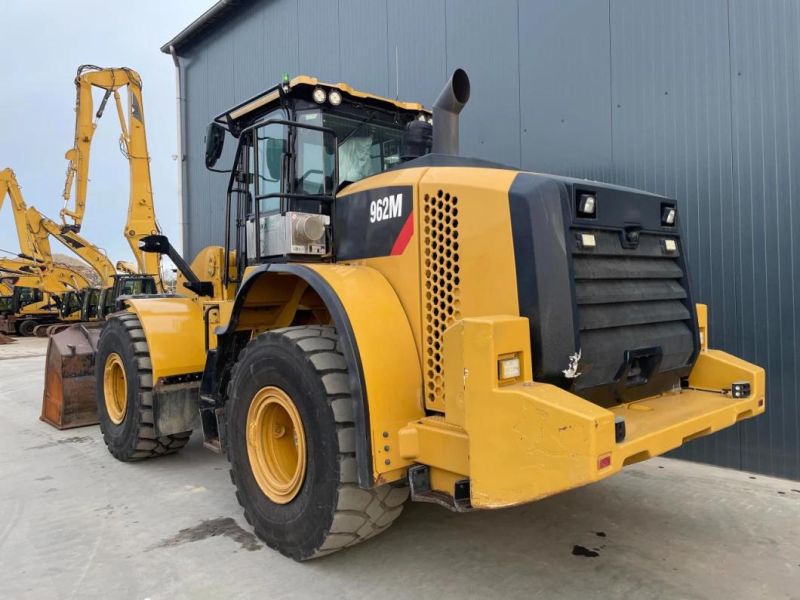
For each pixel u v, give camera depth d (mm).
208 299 5066
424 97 6809
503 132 6027
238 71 10125
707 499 4055
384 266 3156
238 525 3721
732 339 4637
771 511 3832
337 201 3514
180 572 3094
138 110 16281
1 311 22391
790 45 4312
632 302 3020
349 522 2896
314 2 8344
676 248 3383
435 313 2891
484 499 2408
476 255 2717
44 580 3039
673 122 4898
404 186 3055
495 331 2381
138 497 4258
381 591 2875
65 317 21062
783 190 4371
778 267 4406
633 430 2539
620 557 3215
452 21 6449
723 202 4652
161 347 4734
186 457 5301
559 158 5625
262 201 3969
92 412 6582
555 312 2555
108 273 19562
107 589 2936
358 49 7641
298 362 3057
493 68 6094
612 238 2912
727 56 4605
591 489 4270
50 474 4832
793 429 4379
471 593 2852
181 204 11703
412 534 3518
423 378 2938
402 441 2785
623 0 5145
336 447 2861
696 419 2762
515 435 2314
